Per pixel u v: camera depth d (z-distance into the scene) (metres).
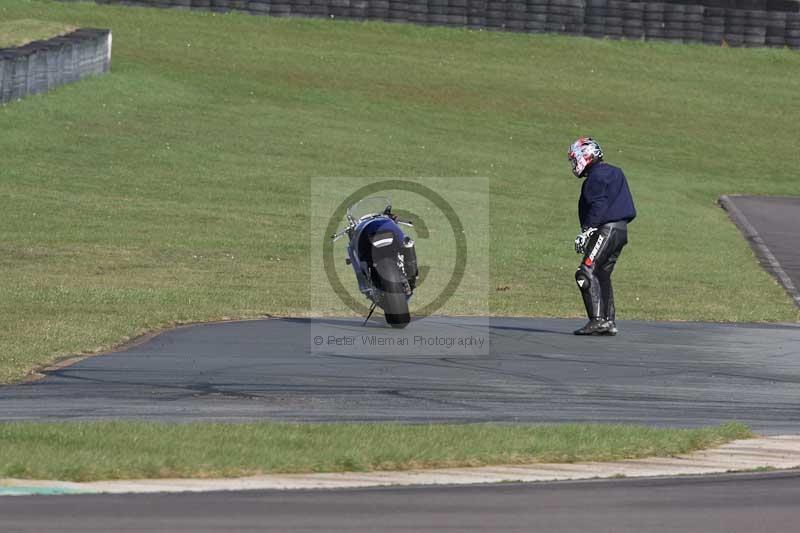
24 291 52.66
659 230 89.25
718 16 174.75
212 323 46.25
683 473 24.73
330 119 128.75
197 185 94.75
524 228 86.94
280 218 83.75
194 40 155.00
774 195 117.31
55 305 48.94
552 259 74.19
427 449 25.52
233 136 115.75
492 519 20.59
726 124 148.00
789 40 176.12
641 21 173.38
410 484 23.31
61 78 123.62
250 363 37.62
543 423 29.83
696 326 50.22
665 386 35.88
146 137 111.00
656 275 69.12
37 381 34.09
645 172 122.81
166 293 53.69
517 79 155.38
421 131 128.25
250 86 139.00
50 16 157.12
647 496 22.55
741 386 36.31
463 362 39.03
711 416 31.81
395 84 147.38
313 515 20.66
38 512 20.55
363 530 19.73
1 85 111.88
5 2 160.00
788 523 20.67
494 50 165.50
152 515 20.48
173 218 81.06
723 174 127.00
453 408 31.59
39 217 78.00
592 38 172.88
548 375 37.09
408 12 170.12
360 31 166.75
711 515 21.11
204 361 37.78
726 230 92.12
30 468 23.16
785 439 28.53
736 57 172.88
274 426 27.39
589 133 137.50
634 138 137.88
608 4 172.62
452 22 170.62
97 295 52.03
